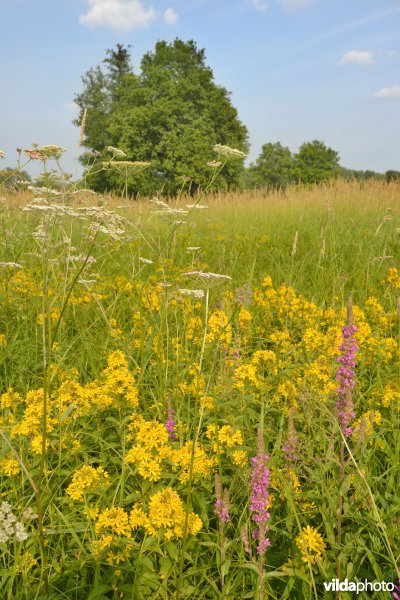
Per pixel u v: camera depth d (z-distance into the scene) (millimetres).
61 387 3332
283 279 7645
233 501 2900
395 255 8773
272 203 17578
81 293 5738
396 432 3258
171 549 2359
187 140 49406
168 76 54000
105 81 66312
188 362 4371
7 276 5828
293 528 2719
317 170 86375
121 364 3629
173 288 5066
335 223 11945
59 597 2359
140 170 4578
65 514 2818
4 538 2107
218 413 3445
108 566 2586
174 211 5020
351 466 2957
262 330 5320
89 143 59625
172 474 2691
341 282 6449
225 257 8719
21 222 7184
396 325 5391
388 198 15180
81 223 4793
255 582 2396
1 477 3037
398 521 2543
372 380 4195
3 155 4977
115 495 2686
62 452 3186
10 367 4473
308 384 3639
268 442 3201
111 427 3584
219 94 54844
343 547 2453
